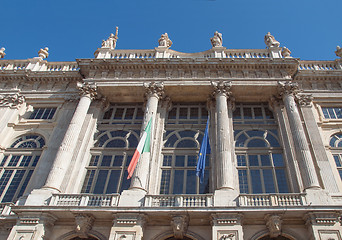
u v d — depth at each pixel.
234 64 21.02
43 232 13.94
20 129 20.98
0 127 20.50
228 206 13.63
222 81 20.45
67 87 23.03
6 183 18.00
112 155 18.75
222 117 18.47
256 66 20.98
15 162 19.12
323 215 13.27
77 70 23.25
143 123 18.55
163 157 18.39
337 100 20.86
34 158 19.14
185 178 17.14
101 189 17.09
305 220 13.66
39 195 15.12
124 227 13.62
